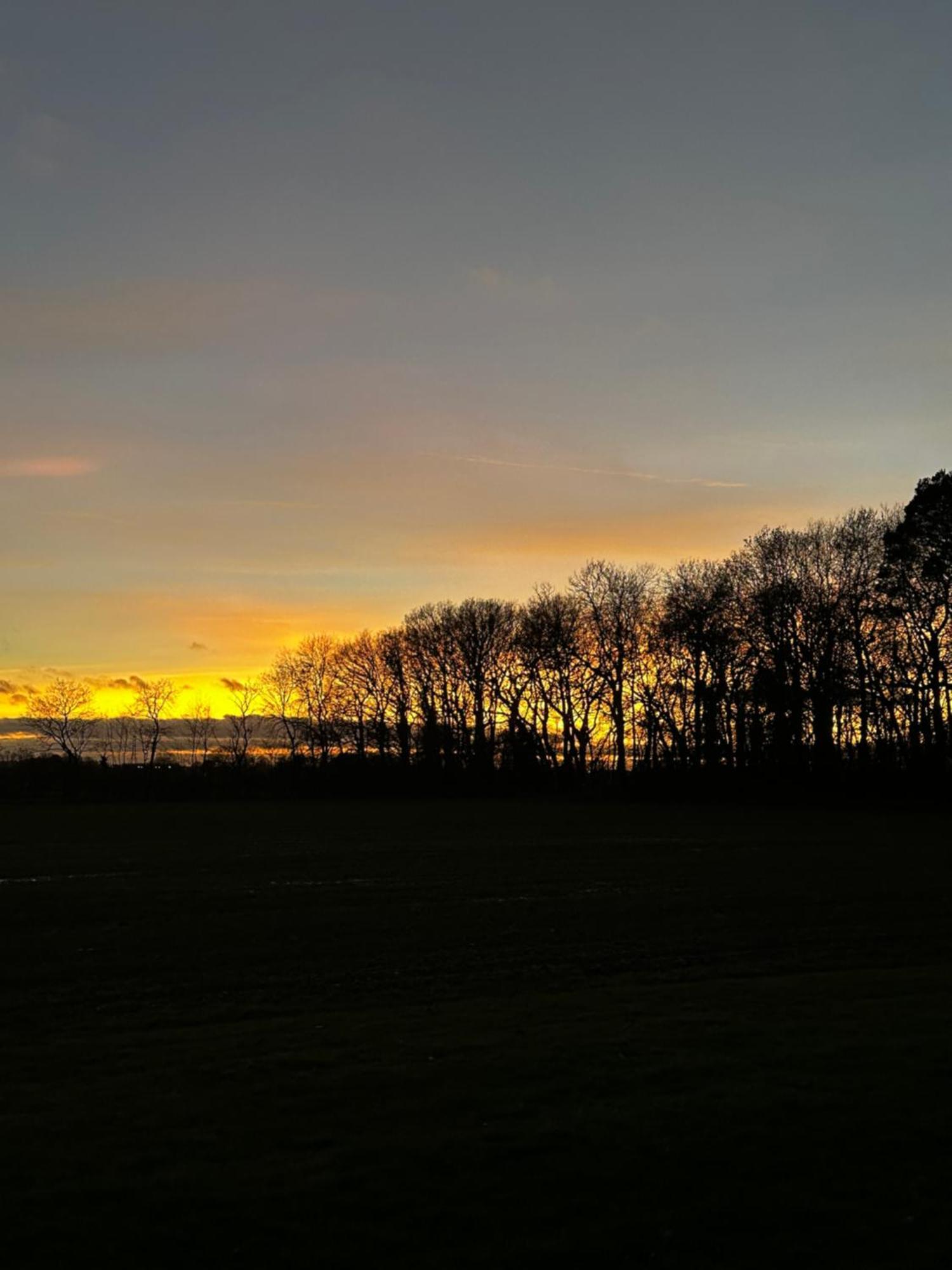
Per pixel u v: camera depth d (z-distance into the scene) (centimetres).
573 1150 1168
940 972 2305
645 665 11475
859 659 9394
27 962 2631
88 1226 998
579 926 3084
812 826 6925
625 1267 927
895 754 9269
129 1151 1183
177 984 2364
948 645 8856
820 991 2077
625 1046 1614
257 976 2439
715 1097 1335
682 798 9962
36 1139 1222
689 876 4266
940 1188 1066
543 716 12312
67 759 13438
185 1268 924
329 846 5922
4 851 5831
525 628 12075
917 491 8706
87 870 4803
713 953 2661
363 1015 1962
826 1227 991
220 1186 1081
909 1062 1485
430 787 12250
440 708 12769
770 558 10038
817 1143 1180
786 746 9781
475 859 5116
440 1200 1050
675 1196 1057
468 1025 1817
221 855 5491
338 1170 1122
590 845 5819
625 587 11688
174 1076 1509
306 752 13350
